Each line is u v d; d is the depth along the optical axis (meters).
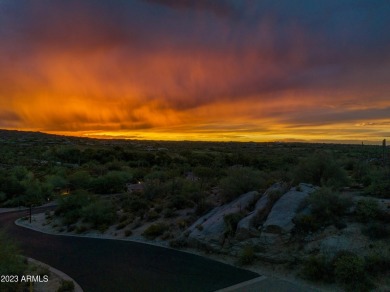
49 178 57.81
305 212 17.56
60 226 30.83
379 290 12.59
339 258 14.19
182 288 14.28
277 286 13.95
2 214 42.44
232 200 24.83
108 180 53.00
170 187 36.00
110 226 28.20
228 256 17.94
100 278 16.03
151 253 19.94
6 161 86.19
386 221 15.85
